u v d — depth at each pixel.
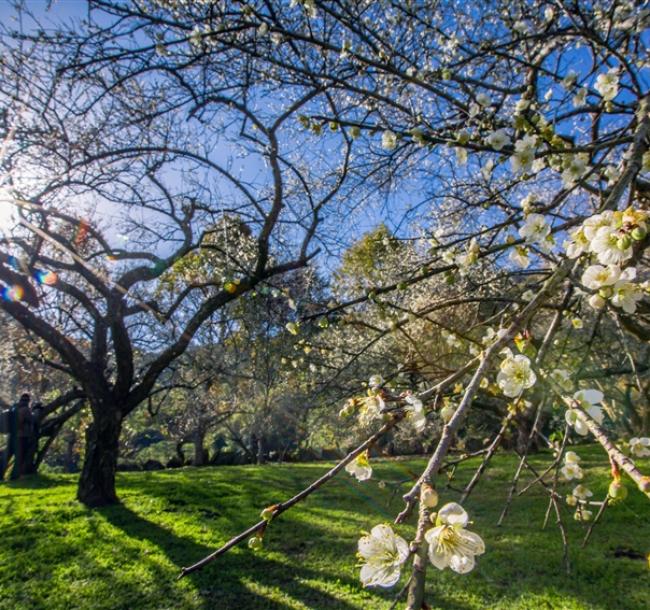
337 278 4.77
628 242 1.26
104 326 7.67
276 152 4.79
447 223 4.77
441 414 1.64
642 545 4.79
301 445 16.25
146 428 19.06
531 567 4.34
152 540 5.22
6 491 8.38
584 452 10.04
